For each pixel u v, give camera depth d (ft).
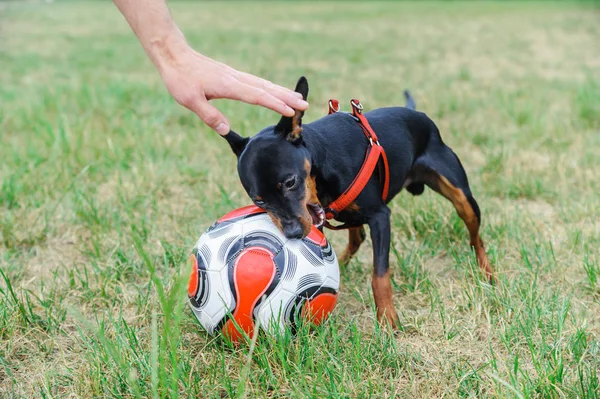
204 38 17.70
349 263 5.30
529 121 8.30
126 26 21.65
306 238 4.22
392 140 4.85
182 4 33.22
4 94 10.14
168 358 4.01
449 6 27.78
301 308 4.11
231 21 23.45
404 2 31.01
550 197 6.24
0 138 7.84
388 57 14.42
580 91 9.55
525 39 16.80
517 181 6.50
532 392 3.78
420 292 4.81
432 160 5.10
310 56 14.60
